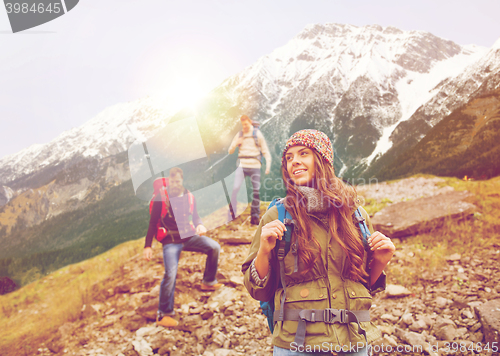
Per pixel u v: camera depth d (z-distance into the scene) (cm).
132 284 357
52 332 312
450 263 295
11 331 323
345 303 98
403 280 286
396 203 413
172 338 271
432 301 253
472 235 325
